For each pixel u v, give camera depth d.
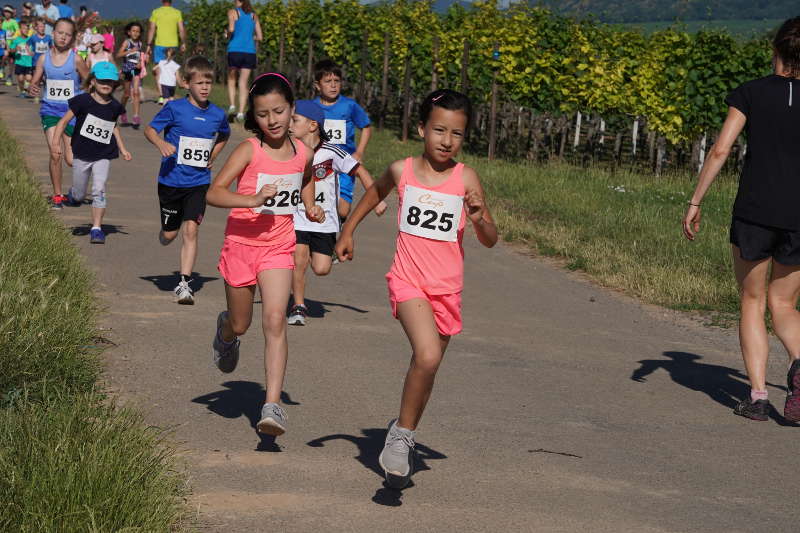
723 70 20.19
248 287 5.51
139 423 5.01
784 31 6.32
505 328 8.48
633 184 18.31
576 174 19.27
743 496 5.01
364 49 28.31
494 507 4.64
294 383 6.48
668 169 22.44
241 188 5.45
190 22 45.22
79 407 4.88
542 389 6.73
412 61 26.84
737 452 5.71
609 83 21.89
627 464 5.36
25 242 8.41
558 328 8.62
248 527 4.24
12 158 15.05
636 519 4.61
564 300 9.80
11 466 4.11
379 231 13.01
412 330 4.70
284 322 5.30
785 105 6.23
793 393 6.19
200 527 4.20
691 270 11.05
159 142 8.56
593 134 23.84
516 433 5.76
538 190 16.52
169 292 8.78
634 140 23.06
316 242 8.15
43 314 6.31
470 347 7.76
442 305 4.82
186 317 7.95
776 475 5.35
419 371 4.65
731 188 18.16
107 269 9.47
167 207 8.77
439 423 5.87
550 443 5.62
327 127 9.23
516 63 21.77
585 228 13.48
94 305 7.73
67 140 12.23
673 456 5.55
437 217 4.76
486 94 23.77
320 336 7.75
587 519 4.57
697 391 6.96
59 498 3.90
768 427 6.25
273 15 35.88
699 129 20.62
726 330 8.91
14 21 32.41
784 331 6.45
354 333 7.90
